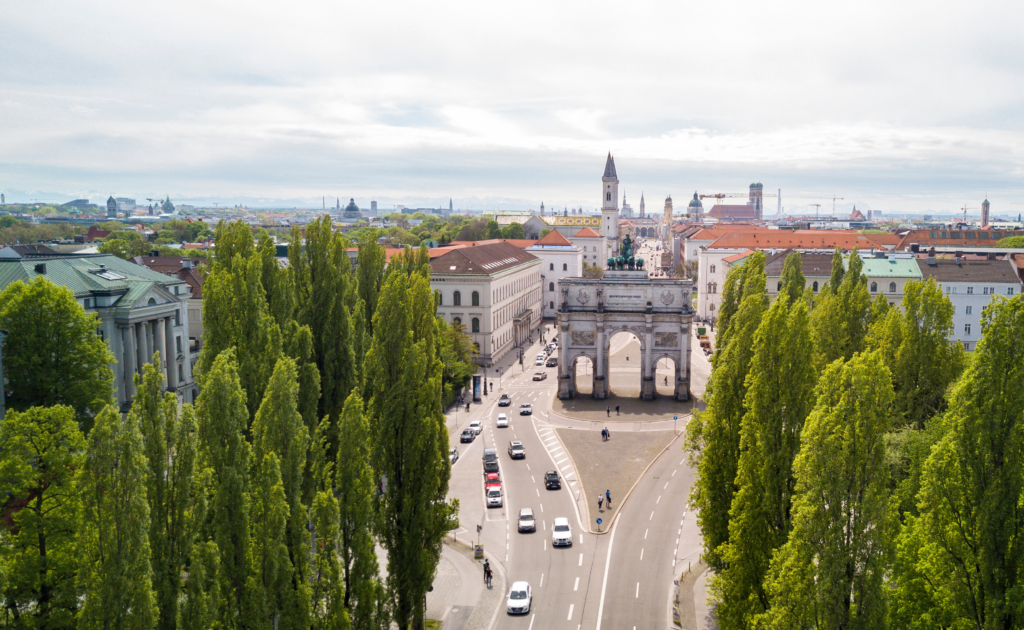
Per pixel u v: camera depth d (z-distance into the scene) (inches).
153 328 3757.4
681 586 2469.2
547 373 5851.4
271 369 2450.8
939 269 5743.1
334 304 3068.4
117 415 1419.8
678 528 2935.5
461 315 6156.5
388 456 2032.5
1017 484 1363.2
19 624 1718.8
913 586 1576.0
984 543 1379.2
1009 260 5876.0
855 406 1366.9
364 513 1737.2
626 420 4475.9
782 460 1760.6
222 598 1540.4
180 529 1536.7
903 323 2901.1
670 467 3639.3
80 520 1643.7
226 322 2615.7
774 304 1814.7
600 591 2450.8
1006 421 1374.3
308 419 2566.4
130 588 1396.4
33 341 2625.5
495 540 2847.0
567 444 4018.2
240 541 1581.0
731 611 1761.8
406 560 2020.2
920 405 2854.3
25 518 1806.1
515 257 7652.6
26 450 1854.1
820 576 1365.7
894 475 2239.2
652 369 4933.6
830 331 3422.7
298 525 1681.8
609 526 2960.1
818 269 6117.1
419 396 2046.0
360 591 1697.8
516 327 7140.8
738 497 1808.6
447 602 2386.8
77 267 3634.4
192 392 4158.5
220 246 3139.8
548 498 3255.4
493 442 4060.0
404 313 2079.2
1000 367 1380.4
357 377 3083.2
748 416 1823.3
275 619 1601.9
